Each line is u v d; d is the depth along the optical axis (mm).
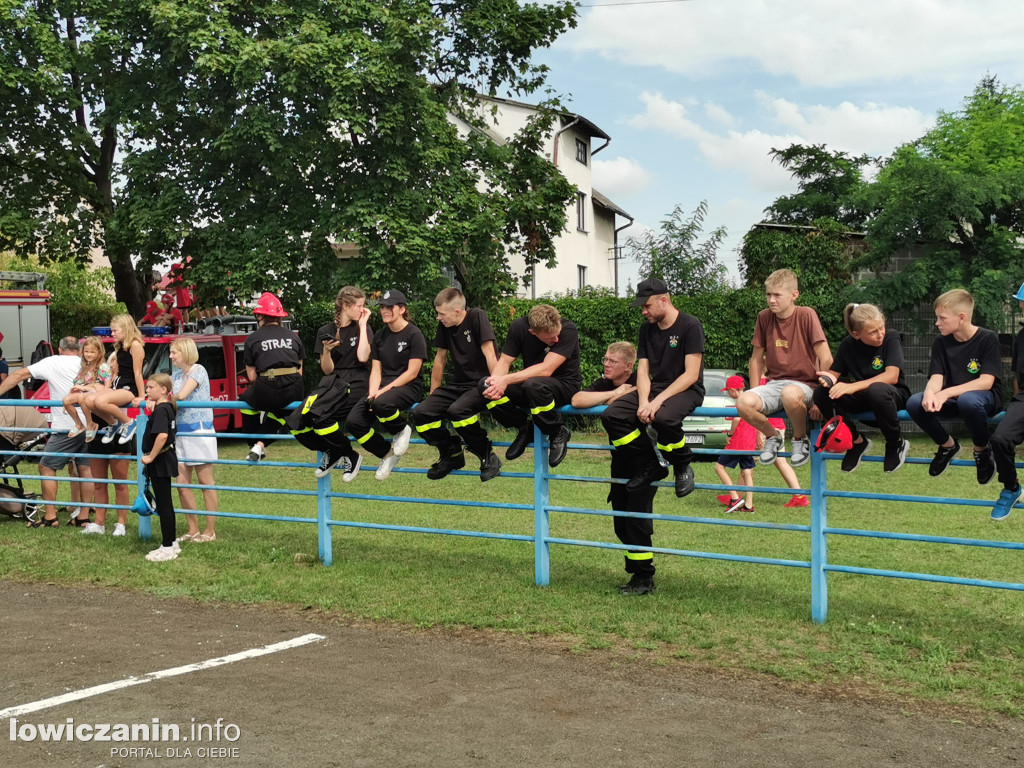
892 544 8867
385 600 6766
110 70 20219
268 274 18797
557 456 6789
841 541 9008
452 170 19766
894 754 4156
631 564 6918
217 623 6344
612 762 4078
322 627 6219
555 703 4785
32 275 20859
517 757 4133
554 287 35406
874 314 5508
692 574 7539
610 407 6410
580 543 6969
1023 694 4828
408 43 18062
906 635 5758
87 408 9148
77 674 5289
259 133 17625
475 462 15180
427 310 19938
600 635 5906
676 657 5508
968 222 18938
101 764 4090
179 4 17656
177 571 7758
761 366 6168
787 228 20406
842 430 5797
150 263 19562
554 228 20859
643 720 4555
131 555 8391
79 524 9914
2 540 9078
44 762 4121
